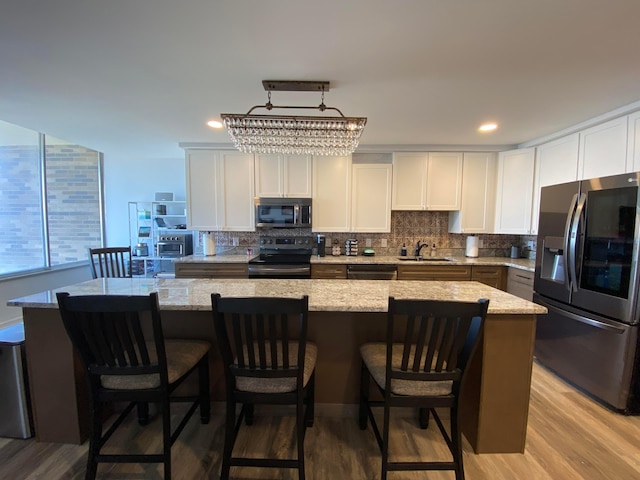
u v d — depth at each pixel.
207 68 1.82
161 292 1.77
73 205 4.44
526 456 1.64
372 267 3.52
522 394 1.64
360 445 1.69
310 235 4.13
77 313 1.32
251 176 3.75
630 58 1.67
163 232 4.47
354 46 1.58
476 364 1.66
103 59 1.72
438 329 1.28
